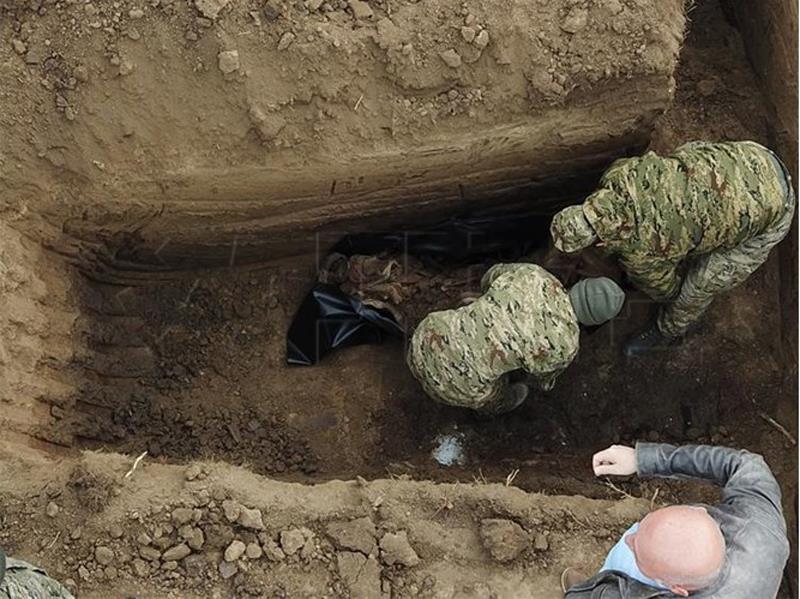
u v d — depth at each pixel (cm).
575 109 367
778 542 287
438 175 379
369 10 358
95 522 332
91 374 393
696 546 267
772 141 405
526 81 360
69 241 380
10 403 347
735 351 409
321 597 330
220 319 424
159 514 334
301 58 354
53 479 338
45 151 361
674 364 413
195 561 332
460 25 355
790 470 388
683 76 418
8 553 329
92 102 357
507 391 384
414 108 362
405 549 334
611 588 291
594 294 339
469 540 340
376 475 400
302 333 423
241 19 354
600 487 386
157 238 392
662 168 339
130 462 348
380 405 419
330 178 372
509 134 368
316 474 404
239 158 364
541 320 338
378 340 426
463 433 415
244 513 334
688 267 366
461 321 344
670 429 408
